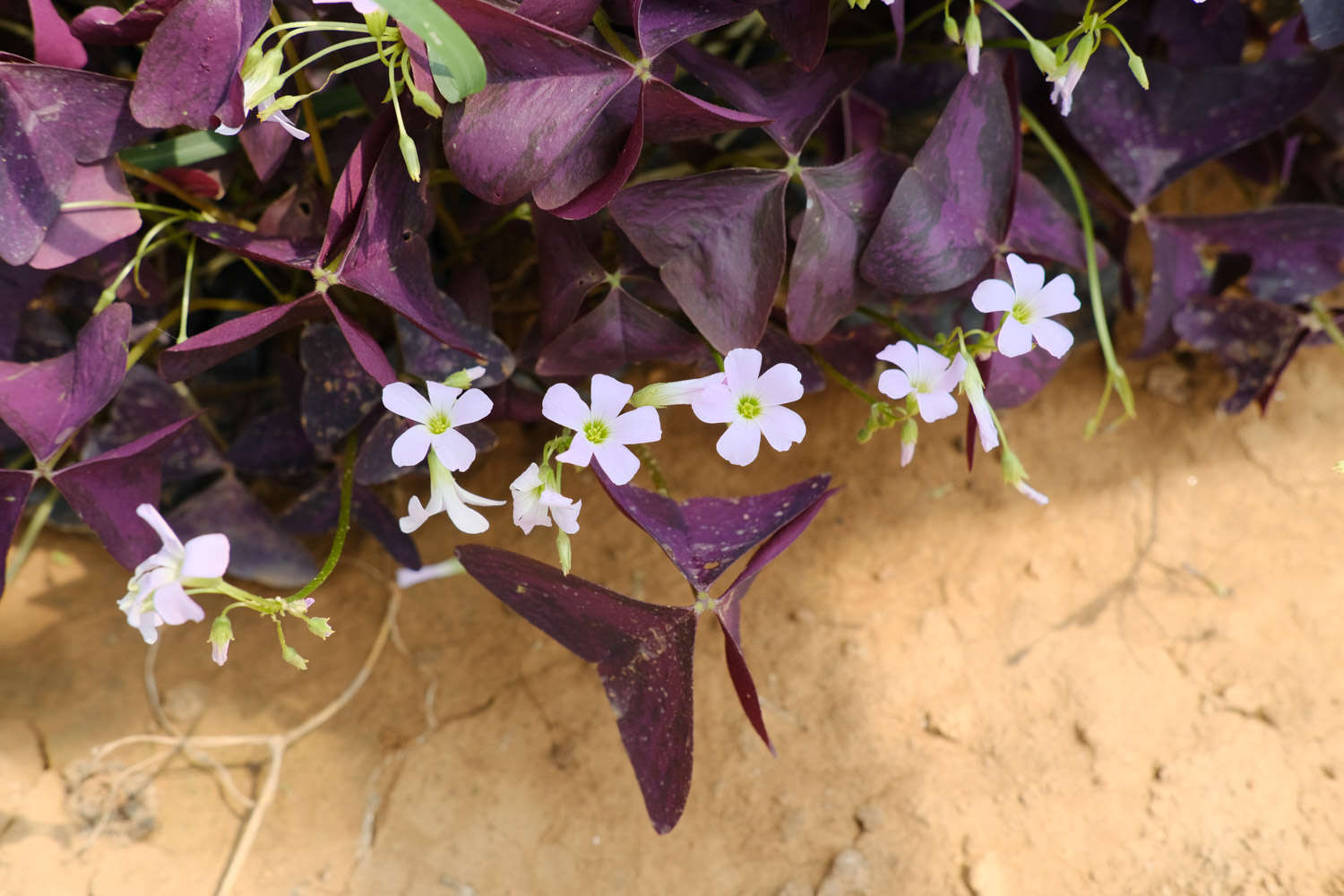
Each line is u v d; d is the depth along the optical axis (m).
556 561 0.59
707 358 0.54
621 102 0.48
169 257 0.57
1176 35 0.57
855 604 0.58
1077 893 0.53
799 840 0.54
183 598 0.46
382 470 0.53
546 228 0.52
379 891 0.54
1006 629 0.57
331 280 0.48
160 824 0.55
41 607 0.58
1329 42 0.51
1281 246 0.57
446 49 0.45
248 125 0.51
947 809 0.55
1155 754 0.55
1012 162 0.52
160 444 0.51
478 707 0.57
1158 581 0.58
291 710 0.57
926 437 0.61
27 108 0.49
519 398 0.56
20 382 0.51
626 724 0.50
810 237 0.51
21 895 0.53
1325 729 0.55
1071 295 0.49
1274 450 0.60
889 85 0.56
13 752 0.56
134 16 0.48
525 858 0.54
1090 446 0.60
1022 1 0.55
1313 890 0.53
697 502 0.50
